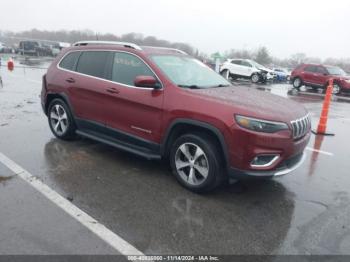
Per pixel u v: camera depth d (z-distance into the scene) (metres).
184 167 4.05
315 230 3.32
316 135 7.54
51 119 5.80
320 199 4.05
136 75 4.45
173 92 4.04
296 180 4.61
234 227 3.29
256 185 4.31
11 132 6.10
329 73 18.91
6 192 3.72
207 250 2.92
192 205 3.68
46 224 3.15
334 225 3.44
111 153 5.18
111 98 4.63
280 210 3.69
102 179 4.23
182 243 3.00
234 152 3.58
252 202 3.84
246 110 3.57
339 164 5.43
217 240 3.07
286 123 3.61
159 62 4.42
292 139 3.66
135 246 2.91
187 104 3.87
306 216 3.60
